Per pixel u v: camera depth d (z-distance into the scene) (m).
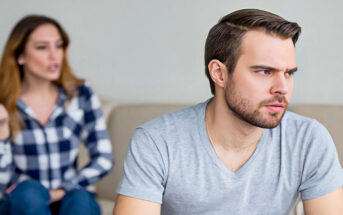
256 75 1.27
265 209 1.41
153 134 1.41
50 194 2.04
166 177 1.40
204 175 1.39
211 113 1.42
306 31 2.56
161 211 1.47
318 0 2.53
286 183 1.40
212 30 1.37
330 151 1.41
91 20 2.95
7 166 2.04
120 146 2.62
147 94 2.89
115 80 2.95
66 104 2.19
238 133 1.36
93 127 2.23
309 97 2.60
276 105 1.27
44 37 2.09
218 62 1.33
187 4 2.75
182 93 2.82
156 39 2.84
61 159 2.14
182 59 2.79
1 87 2.10
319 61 2.56
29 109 2.10
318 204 1.40
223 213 1.41
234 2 2.66
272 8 2.61
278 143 1.41
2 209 1.93
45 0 3.00
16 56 2.11
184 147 1.40
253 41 1.27
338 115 2.29
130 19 2.88
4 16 3.04
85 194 2.02
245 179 1.39
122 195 1.39
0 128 2.01
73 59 3.01
